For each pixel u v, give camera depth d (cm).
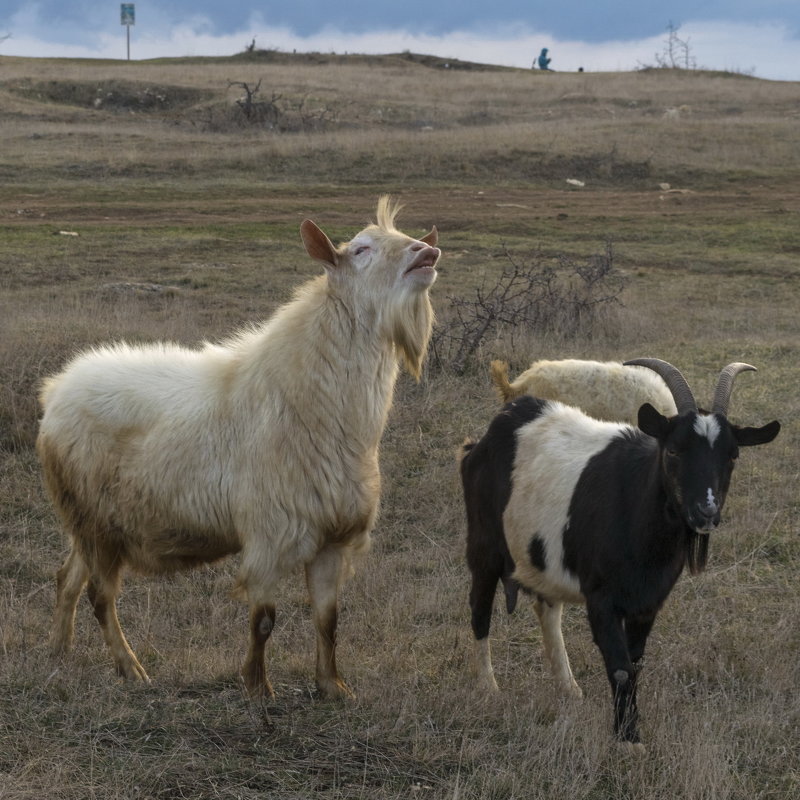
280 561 754
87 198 3769
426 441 1436
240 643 920
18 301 2114
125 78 6762
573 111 6184
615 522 712
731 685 808
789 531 1143
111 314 1936
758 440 685
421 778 628
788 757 688
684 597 999
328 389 751
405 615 982
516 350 1781
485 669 838
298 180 4256
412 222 3481
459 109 6194
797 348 1934
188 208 3641
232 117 5478
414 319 768
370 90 6744
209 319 2044
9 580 1073
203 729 675
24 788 568
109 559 818
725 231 3456
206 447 766
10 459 1344
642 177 4484
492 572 847
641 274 2848
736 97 6650
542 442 812
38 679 745
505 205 3856
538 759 649
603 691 809
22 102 5944
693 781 619
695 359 1838
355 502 768
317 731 688
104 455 796
